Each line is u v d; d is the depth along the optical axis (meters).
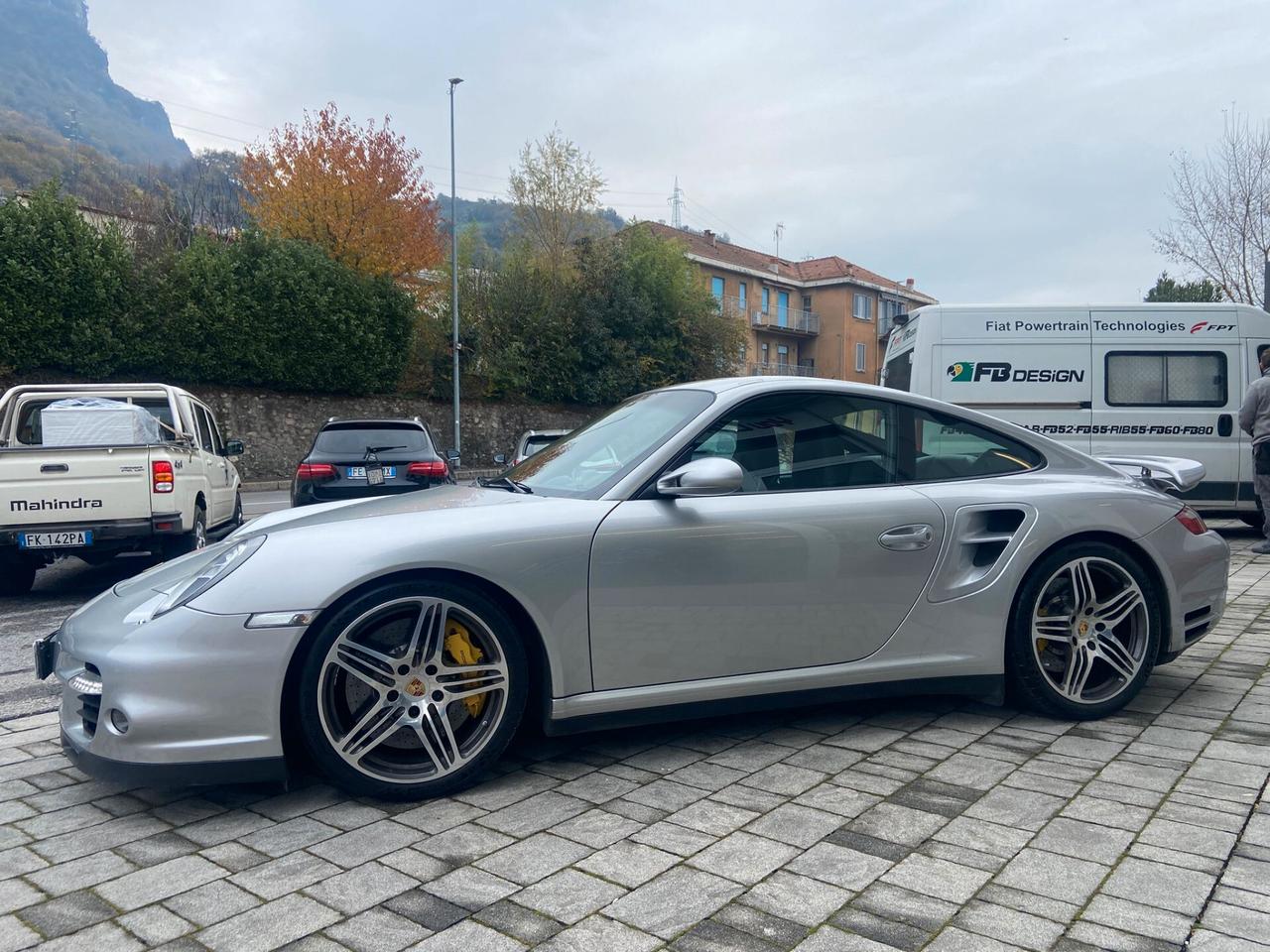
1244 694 3.91
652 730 3.54
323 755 2.75
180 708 2.64
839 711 3.75
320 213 26.34
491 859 2.43
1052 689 3.52
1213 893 2.18
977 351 9.94
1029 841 2.49
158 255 22.92
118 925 2.12
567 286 31.88
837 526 3.30
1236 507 9.73
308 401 24.55
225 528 9.59
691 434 3.30
